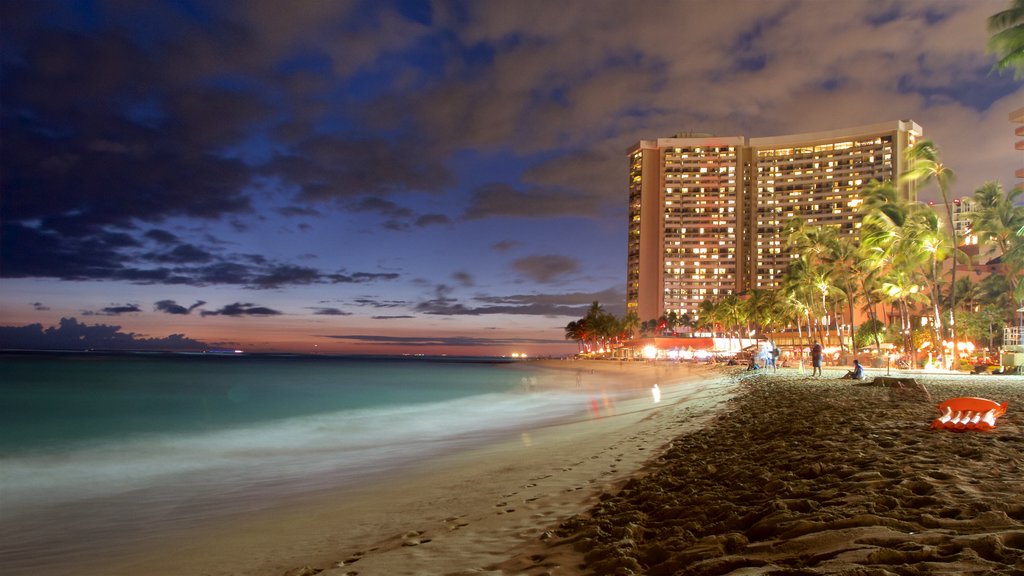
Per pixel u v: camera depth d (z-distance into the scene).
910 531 4.62
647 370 104.88
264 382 76.19
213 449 20.80
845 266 79.00
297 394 54.19
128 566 8.08
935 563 3.74
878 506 5.43
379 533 8.41
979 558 3.71
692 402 26.69
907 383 20.50
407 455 18.08
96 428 27.78
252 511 11.41
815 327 129.88
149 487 14.54
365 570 6.09
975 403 10.86
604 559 5.28
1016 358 48.25
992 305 81.44
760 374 47.78
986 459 7.63
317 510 10.91
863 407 16.33
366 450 19.89
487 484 11.41
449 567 5.88
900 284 69.44
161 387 63.12
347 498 11.88
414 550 6.79
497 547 6.50
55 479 15.70
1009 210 68.12
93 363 156.75
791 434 11.68
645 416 22.81
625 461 11.63
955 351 53.34
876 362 65.19
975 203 71.00
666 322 199.38
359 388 64.94
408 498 11.05
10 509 12.34
